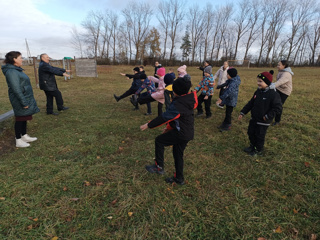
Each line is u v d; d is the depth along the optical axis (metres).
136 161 3.50
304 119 5.52
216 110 6.54
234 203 2.56
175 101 2.50
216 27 50.94
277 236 2.12
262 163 3.46
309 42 46.97
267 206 2.52
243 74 21.38
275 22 46.34
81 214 2.37
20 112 3.78
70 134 4.61
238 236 2.12
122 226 2.22
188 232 2.17
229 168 3.32
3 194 2.64
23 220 2.25
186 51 53.44
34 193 2.68
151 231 2.16
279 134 4.59
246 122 5.43
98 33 47.25
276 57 45.53
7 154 3.70
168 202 2.57
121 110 6.73
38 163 3.39
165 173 3.16
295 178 3.06
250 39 49.22
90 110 6.70
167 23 48.38
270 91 3.34
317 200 2.60
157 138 2.81
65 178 2.99
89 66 17.12
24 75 3.71
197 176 3.11
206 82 5.43
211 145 4.15
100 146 4.07
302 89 10.25
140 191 2.76
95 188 2.79
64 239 2.06
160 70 5.07
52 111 6.14
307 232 2.16
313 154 3.67
